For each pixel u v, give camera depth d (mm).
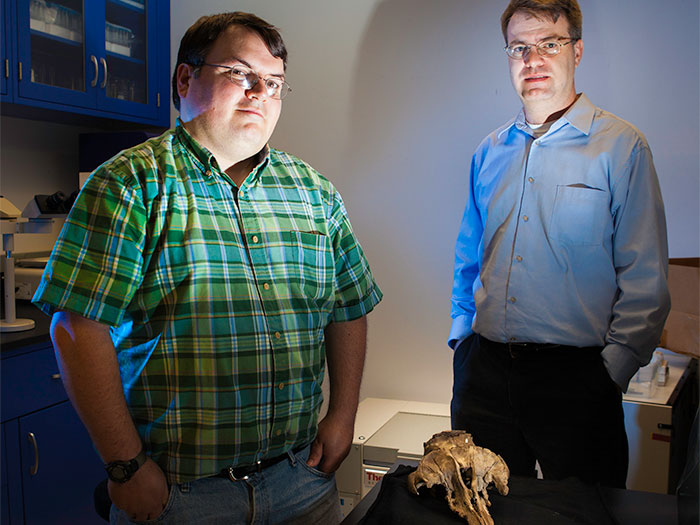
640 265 1686
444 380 2621
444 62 2504
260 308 1230
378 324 2707
